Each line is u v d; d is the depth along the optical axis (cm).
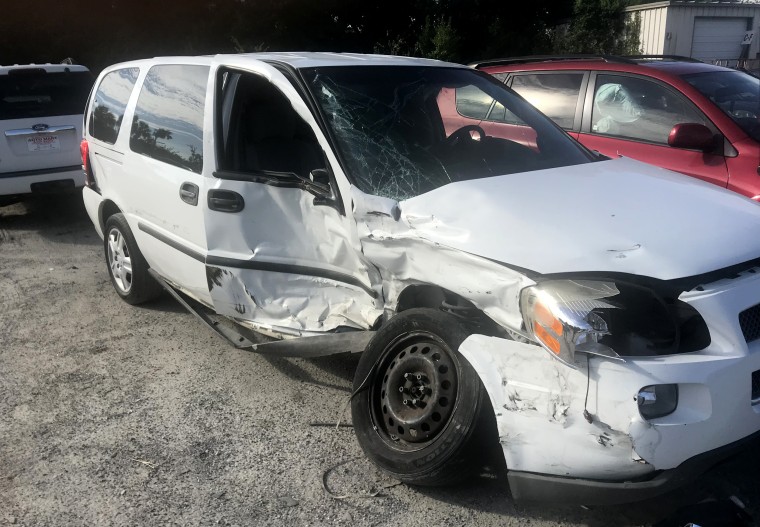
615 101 591
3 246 771
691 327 272
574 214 312
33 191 823
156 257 502
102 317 555
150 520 315
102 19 1786
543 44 2105
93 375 457
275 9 1836
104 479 345
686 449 263
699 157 519
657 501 315
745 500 314
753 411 277
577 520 307
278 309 406
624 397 259
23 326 541
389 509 317
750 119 527
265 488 335
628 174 376
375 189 356
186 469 352
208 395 426
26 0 1711
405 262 333
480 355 288
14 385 445
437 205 330
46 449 372
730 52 2580
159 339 511
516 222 307
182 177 448
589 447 265
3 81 800
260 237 406
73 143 838
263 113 416
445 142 403
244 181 407
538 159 408
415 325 322
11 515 319
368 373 339
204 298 454
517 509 314
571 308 267
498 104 453
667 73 566
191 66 470
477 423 293
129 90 540
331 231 371
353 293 377
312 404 412
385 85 417
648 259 280
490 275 296
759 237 306
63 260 714
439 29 1875
